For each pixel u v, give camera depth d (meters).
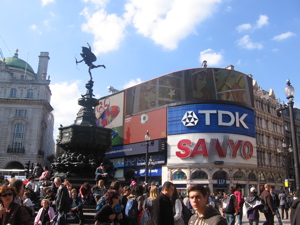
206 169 45.72
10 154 59.56
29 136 60.94
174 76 51.53
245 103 50.31
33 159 59.91
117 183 7.44
